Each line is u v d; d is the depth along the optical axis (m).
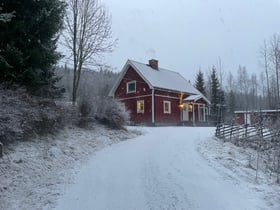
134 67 32.19
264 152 13.19
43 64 12.35
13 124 8.66
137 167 9.13
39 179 7.77
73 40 18.59
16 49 10.50
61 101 13.54
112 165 9.45
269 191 6.94
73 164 9.65
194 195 6.51
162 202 6.07
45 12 11.59
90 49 19.19
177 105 33.16
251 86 72.25
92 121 16.17
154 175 8.16
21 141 9.80
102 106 17.25
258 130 14.84
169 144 13.98
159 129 22.77
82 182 7.52
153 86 29.84
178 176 8.06
